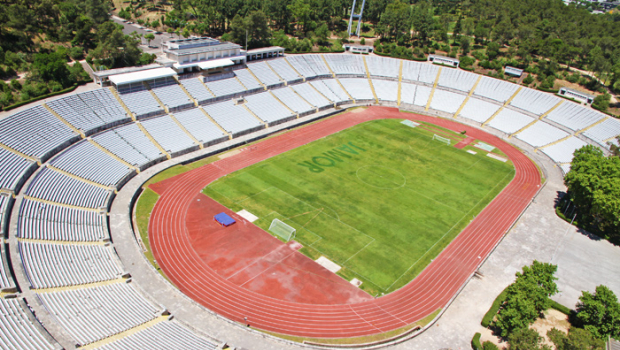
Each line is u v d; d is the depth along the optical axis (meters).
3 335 35.78
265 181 75.56
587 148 75.06
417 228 65.25
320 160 84.69
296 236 61.34
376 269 56.06
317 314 48.50
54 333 38.09
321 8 154.62
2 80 83.12
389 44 144.12
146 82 90.62
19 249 47.94
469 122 110.44
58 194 60.78
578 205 68.25
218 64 99.25
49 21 110.25
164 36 138.38
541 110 108.44
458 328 47.28
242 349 41.44
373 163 85.06
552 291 48.88
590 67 128.00
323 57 126.50
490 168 87.00
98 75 85.50
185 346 39.91
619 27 157.50
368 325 47.47
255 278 53.16
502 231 66.19
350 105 116.38
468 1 199.88
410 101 119.12
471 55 142.62
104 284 47.66
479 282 54.88
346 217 66.56
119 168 73.06
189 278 52.50
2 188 56.78
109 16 135.50
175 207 66.75
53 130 72.62
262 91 106.88
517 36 148.62
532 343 41.06
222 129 91.31
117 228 59.38
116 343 38.81
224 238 60.09
